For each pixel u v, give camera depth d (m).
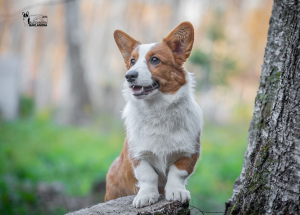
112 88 36.69
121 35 5.88
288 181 3.97
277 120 4.11
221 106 40.72
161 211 4.64
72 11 30.52
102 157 15.41
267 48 4.99
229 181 12.93
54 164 14.27
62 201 10.13
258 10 47.12
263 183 4.20
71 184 11.84
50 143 18.39
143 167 5.17
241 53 43.66
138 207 4.79
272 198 4.07
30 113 28.69
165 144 5.12
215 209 9.62
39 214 8.89
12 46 56.06
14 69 26.42
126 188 5.99
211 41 25.02
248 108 32.81
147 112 5.16
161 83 5.13
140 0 54.00
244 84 41.56
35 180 11.88
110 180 6.28
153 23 52.78
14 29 54.94
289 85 3.98
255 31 46.31
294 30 4.00
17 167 12.96
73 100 29.59
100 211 4.75
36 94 51.78
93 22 55.97
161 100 5.12
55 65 53.16
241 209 4.40
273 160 4.12
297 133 3.93
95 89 43.69
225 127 28.25
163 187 5.66
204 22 44.06
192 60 22.50
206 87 24.94
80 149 17.36
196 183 12.01
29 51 54.47
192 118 5.21
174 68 5.26
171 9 50.72
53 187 11.16
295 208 3.92
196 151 5.24
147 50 5.33
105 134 22.28
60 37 52.91
